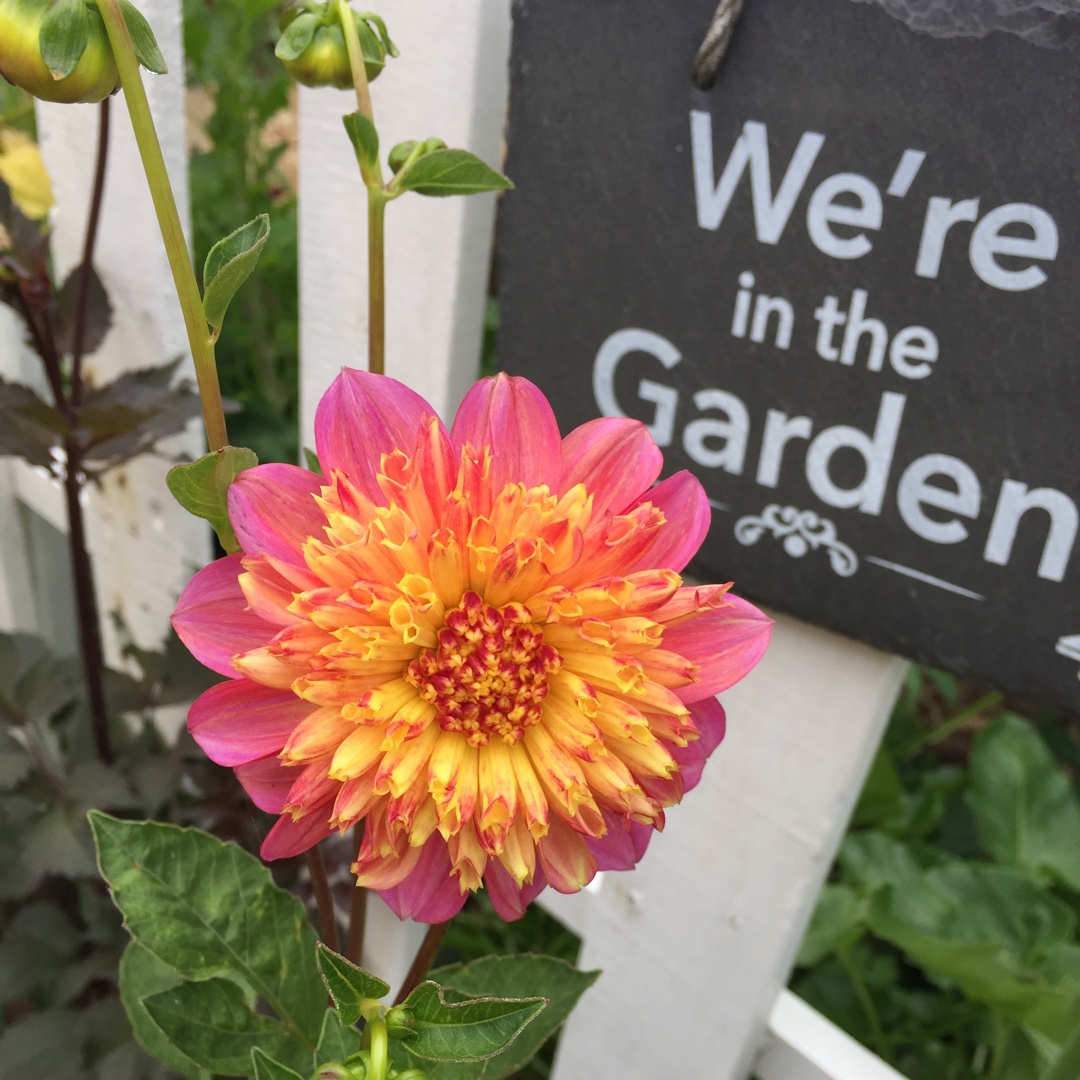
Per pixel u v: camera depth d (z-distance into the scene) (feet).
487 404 0.61
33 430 0.97
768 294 0.75
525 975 0.81
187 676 1.12
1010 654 0.72
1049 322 0.66
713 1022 1.02
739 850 0.95
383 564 0.56
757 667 0.89
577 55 0.77
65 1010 1.09
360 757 0.55
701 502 0.61
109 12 0.51
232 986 0.74
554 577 0.58
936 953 1.07
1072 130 0.62
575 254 0.82
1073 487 0.67
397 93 0.89
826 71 0.68
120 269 1.11
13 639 1.13
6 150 1.14
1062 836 1.42
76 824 1.02
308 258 1.02
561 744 0.58
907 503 0.73
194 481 0.57
